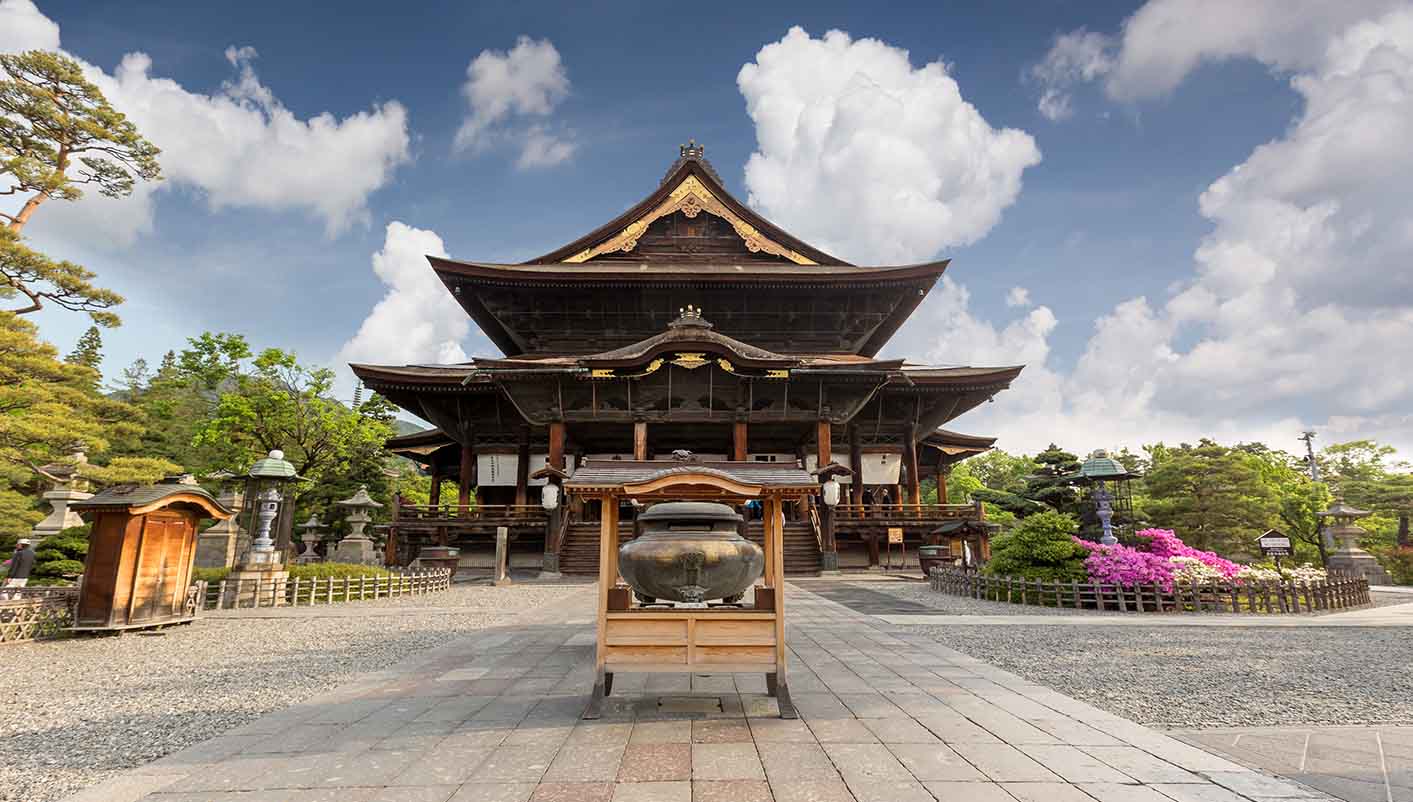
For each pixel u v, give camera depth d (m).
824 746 4.94
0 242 24.89
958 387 34.62
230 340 43.41
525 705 6.24
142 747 5.38
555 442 29.95
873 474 35.69
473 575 29.12
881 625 12.30
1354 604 16.22
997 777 4.30
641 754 4.76
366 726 5.58
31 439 21.61
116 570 11.83
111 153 32.06
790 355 35.78
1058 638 10.83
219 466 40.38
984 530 27.77
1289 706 6.50
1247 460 39.00
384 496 45.25
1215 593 14.90
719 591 6.36
